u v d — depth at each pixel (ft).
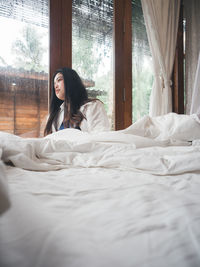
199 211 1.01
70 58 6.80
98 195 1.28
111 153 2.59
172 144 3.81
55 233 0.79
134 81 8.32
